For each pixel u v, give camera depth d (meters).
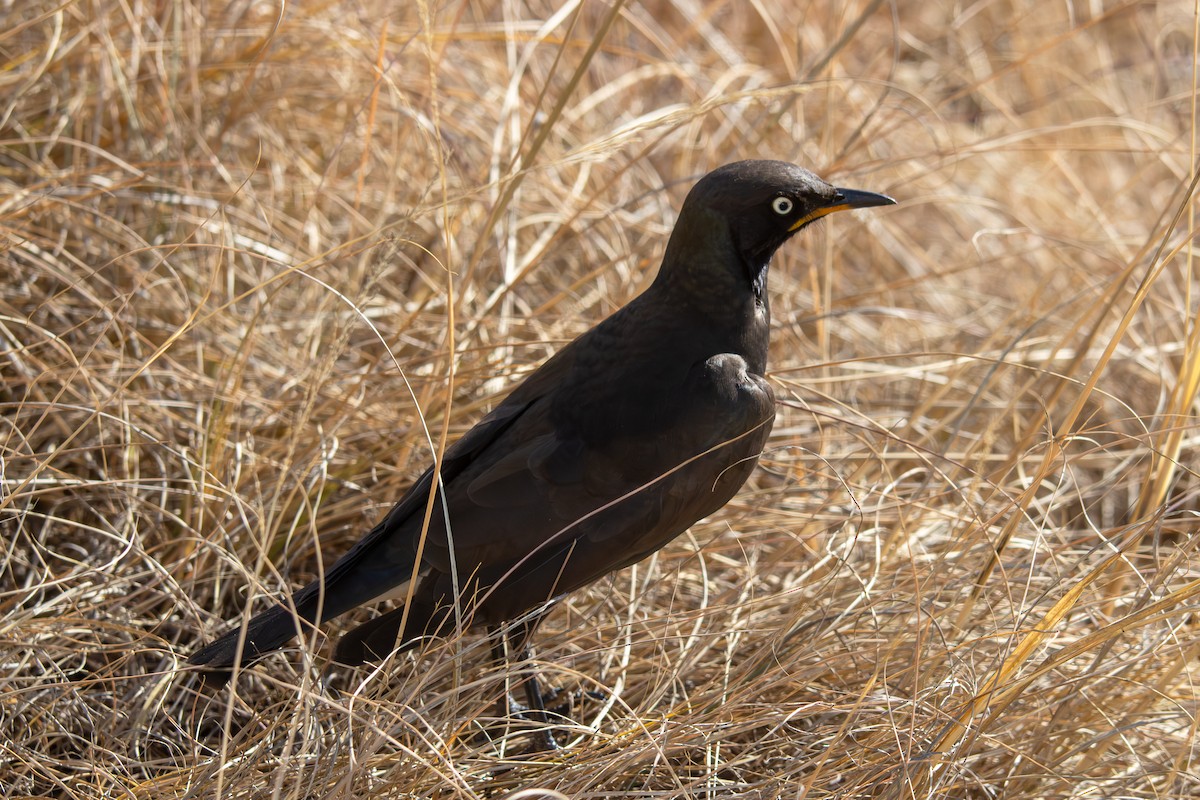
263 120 12.27
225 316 10.71
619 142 9.55
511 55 12.66
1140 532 8.12
